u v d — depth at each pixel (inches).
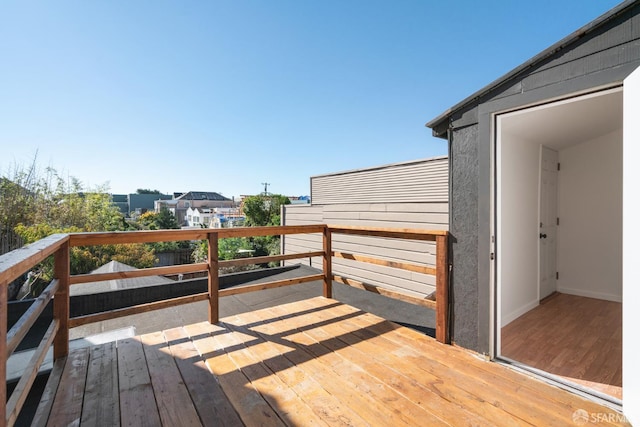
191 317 163.6
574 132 143.4
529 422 62.1
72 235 90.6
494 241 89.3
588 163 164.2
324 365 85.7
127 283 231.5
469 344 94.5
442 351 94.7
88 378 78.2
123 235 97.6
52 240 73.4
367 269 263.1
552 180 168.4
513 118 113.0
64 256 89.1
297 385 75.5
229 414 64.3
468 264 94.6
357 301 187.5
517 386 75.5
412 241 229.6
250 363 86.7
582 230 166.7
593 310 143.3
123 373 80.7
